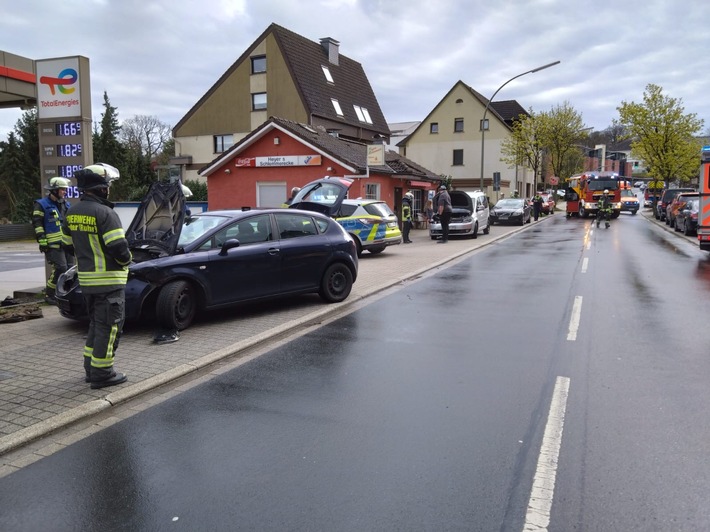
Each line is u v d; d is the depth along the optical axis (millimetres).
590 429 4324
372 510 3246
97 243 5016
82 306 6926
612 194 38094
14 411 4609
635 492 3416
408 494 3416
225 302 7656
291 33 38750
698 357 6191
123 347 6523
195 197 34062
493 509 3250
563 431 4289
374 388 5285
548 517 3162
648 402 4867
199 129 40281
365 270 13203
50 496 3451
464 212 23016
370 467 3760
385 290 10688
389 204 26094
